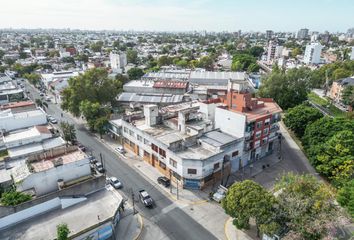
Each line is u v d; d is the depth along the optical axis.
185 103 91.19
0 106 83.06
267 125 67.50
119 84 117.25
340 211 41.00
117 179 59.03
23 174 46.16
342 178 53.59
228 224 46.22
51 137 68.69
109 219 40.47
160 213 49.00
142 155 69.31
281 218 40.00
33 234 37.41
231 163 61.59
